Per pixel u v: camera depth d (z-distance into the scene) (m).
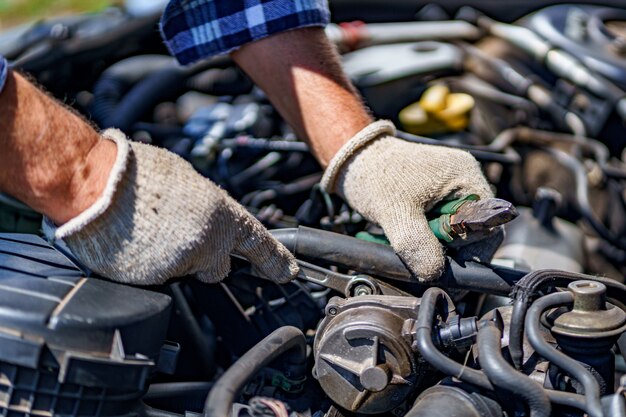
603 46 2.53
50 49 2.63
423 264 1.59
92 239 1.44
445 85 2.55
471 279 1.61
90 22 2.84
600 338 1.38
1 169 1.42
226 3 1.94
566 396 1.32
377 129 1.76
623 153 2.49
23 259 1.50
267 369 1.61
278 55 1.93
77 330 1.30
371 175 1.71
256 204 2.36
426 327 1.38
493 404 1.37
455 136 2.47
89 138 1.46
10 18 5.70
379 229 2.02
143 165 1.46
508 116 2.50
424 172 1.69
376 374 1.40
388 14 2.99
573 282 1.45
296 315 1.77
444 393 1.39
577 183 2.35
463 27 2.83
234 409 1.45
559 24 2.62
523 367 1.43
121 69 2.77
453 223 1.58
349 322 1.46
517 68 2.62
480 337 1.38
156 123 2.78
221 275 1.56
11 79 1.41
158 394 1.60
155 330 1.40
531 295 1.44
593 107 2.43
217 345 1.99
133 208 1.43
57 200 1.43
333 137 1.86
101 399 1.34
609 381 1.42
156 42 2.87
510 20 2.99
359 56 2.70
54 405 1.32
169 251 1.44
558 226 2.30
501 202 1.51
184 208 1.45
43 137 1.41
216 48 1.97
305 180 2.46
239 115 2.55
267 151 2.46
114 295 1.41
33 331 1.29
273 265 1.61
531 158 2.45
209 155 2.42
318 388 1.67
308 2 1.93
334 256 1.64
